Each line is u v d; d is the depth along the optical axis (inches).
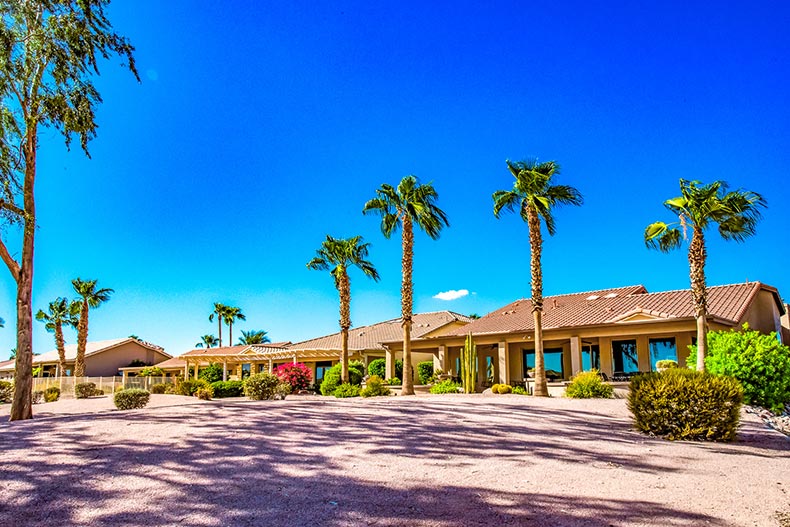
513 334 1053.2
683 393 413.4
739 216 719.1
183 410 482.9
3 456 288.8
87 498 226.2
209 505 220.2
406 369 932.0
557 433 405.1
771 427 499.8
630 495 241.4
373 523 203.6
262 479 256.2
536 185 842.8
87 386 1275.8
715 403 408.8
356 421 425.4
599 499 235.0
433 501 229.6
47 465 272.1
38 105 573.6
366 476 265.9
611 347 995.3
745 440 419.2
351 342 1619.1
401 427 405.1
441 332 1461.6
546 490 247.3
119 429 366.3
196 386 1208.2
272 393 725.9
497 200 885.2
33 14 550.6
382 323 1771.7
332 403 569.9
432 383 1136.8
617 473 283.3
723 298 979.3
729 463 321.1
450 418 457.7
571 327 968.3
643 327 909.2
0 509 213.5
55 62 572.1
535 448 343.9
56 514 209.0
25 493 231.0
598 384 724.7
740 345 659.4
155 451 302.5
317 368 1699.1
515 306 1325.0
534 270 831.7
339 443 339.3
